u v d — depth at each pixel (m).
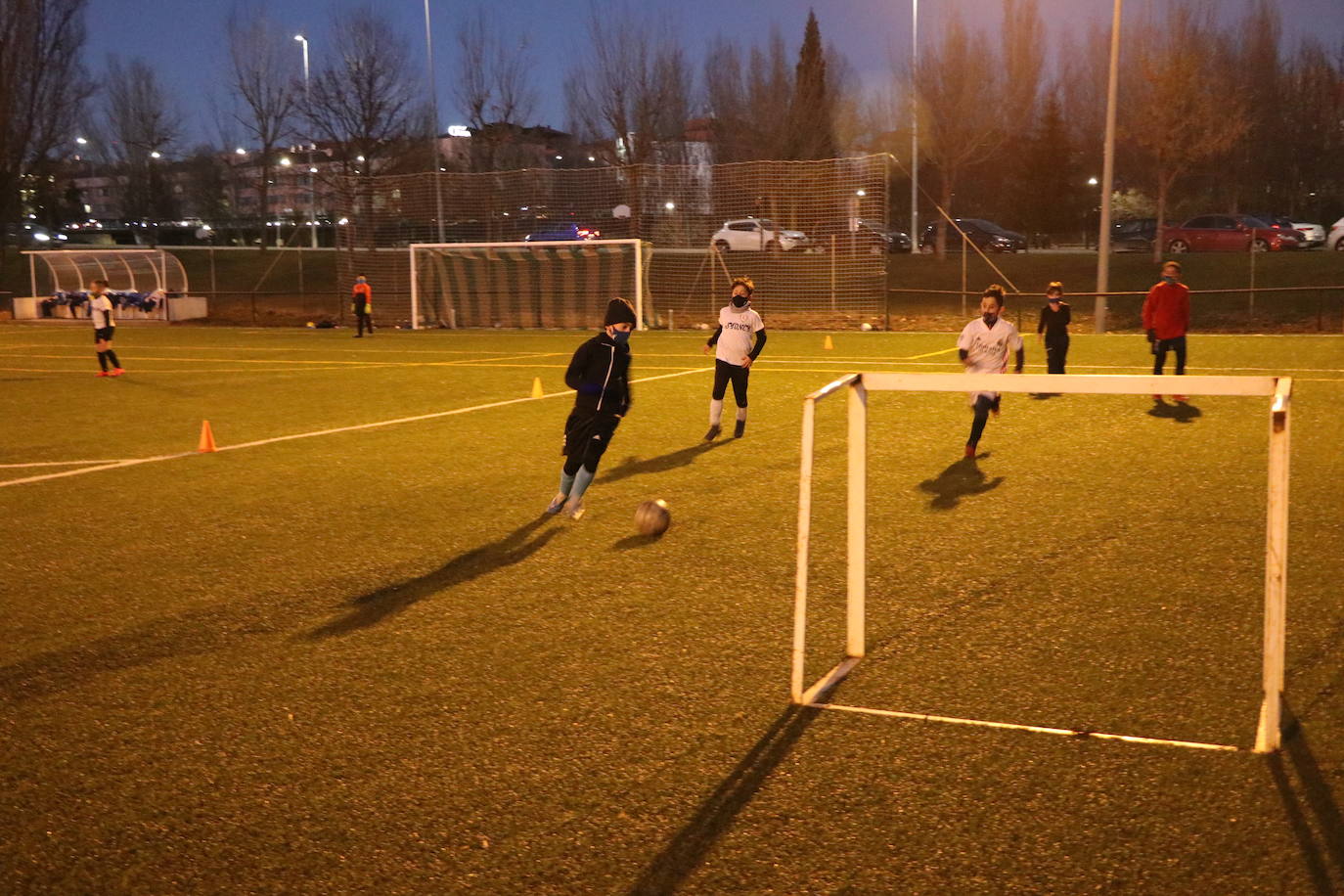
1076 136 51.28
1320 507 7.68
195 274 44.66
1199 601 5.75
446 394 15.18
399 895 3.23
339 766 4.05
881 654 5.10
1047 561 6.54
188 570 6.66
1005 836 3.47
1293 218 47.28
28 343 26.41
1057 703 4.52
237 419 13.12
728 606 5.83
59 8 42.50
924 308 31.56
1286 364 17.16
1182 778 3.83
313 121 39.31
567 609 5.81
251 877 3.34
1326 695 4.53
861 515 4.94
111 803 3.81
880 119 41.75
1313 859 3.31
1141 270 33.59
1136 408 12.59
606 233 30.34
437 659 5.11
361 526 7.68
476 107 41.97
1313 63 47.34
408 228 32.38
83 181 88.31
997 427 11.44
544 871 3.34
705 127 42.25
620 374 7.77
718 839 3.49
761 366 18.62
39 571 6.69
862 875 3.28
